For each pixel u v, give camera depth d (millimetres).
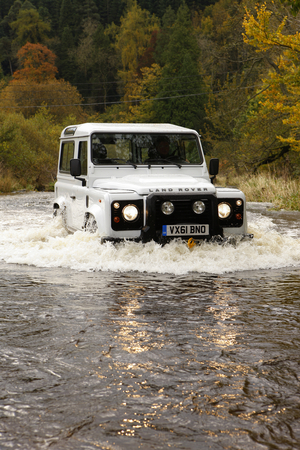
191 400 2926
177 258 6809
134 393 3010
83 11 146875
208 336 4074
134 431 2586
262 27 16250
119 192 6973
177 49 79938
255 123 25984
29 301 5141
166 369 3381
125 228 6891
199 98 74812
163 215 6910
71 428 2615
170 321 4480
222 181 31641
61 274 6449
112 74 122625
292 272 6688
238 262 6906
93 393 3010
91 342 3908
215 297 5336
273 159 25891
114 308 4895
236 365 3459
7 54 140875
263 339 4008
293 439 2518
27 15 135000
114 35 134250
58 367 3406
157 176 7645
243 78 31828
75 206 8359
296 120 17266
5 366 3420
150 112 86375
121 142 7973
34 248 7770
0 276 6328
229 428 2617
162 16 132750
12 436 2543
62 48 128000
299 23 21734
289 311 4832
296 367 3430
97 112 116938
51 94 91812
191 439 2514
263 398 2957
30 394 2996
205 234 7059
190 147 8281
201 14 116250
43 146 42219
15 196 22609
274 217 13484
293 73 16891
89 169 7789
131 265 6672
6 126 34094
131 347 3803
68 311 4785
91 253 6984
